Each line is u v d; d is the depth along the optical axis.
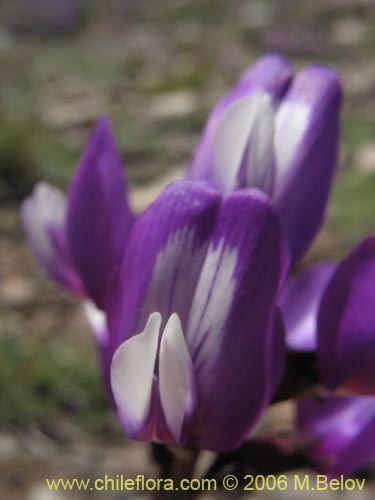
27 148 0.23
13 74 0.37
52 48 0.43
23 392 0.15
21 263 0.19
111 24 0.49
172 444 0.06
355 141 0.25
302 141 0.06
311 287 0.07
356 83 0.32
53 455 0.14
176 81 0.33
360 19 0.44
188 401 0.06
